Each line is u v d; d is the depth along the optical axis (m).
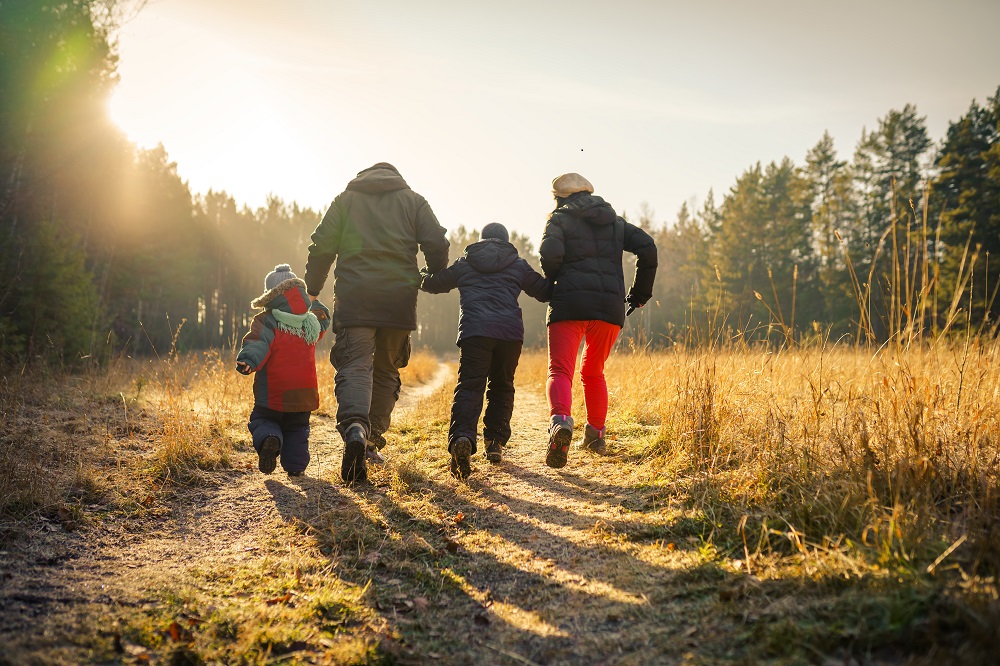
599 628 2.10
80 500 3.38
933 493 2.59
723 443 3.73
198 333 51.34
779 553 2.42
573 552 2.79
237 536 3.11
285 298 3.98
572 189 4.42
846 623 1.75
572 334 4.23
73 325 11.45
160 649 1.93
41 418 5.23
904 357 3.37
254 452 4.87
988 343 3.82
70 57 13.09
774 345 4.87
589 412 4.52
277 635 2.05
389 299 4.02
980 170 31.17
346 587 2.50
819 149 51.69
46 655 1.79
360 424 3.84
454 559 2.80
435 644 2.08
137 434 5.11
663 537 2.81
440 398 7.96
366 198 4.12
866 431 3.01
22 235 12.99
